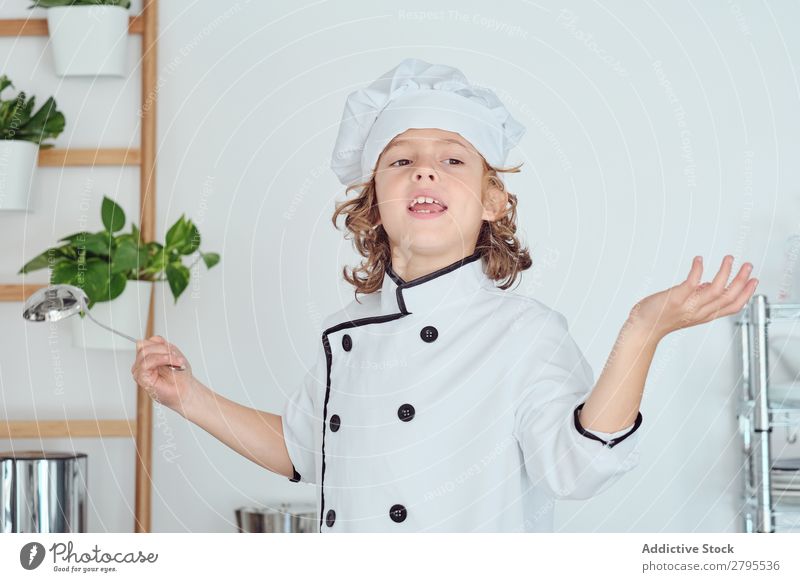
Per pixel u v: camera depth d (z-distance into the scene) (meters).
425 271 1.07
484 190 1.12
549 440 0.89
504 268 1.18
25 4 1.90
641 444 1.79
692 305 0.78
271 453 1.21
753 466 1.73
